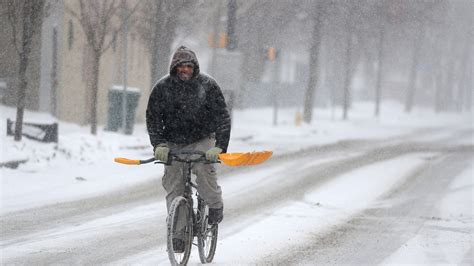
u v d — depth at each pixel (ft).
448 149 221.05
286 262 74.08
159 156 64.23
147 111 66.74
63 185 121.49
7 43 200.13
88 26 179.83
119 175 136.05
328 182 138.41
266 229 91.61
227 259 73.72
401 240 87.40
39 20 150.41
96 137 171.63
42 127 152.76
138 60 271.08
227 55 227.81
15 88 204.64
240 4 299.99
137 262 71.26
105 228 88.58
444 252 80.74
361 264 74.38
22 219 92.43
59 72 214.07
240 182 135.23
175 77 65.46
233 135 229.66
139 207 104.22
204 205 69.46
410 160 182.80
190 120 66.69
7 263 69.67
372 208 111.14
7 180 121.60
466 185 136.36
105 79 242.78
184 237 65.21
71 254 74.13
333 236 88.99
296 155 187.62
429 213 107.04
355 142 240.32
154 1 211.82
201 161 65.21
